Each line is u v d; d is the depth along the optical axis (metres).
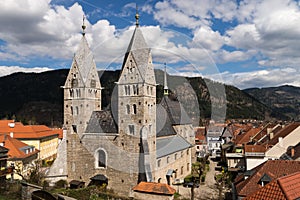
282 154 51.84
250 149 54.81
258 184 33.50
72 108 56.66
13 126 89.25
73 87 56.47
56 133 103.81
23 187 37.75
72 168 55.72
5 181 43.34
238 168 62.06
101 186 51.00
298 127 52.69
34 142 86.12
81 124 55.47
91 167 54.09
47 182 52.09
